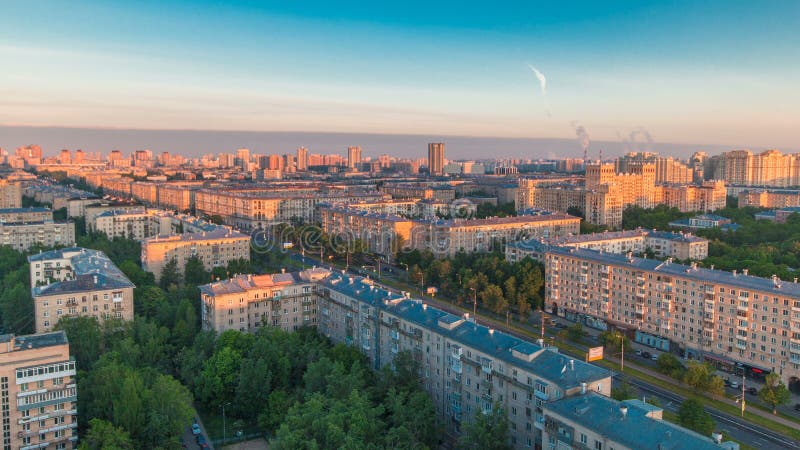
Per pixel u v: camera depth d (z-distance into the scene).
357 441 195.12
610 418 168.25
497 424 196.00
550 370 199.50
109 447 193.62
